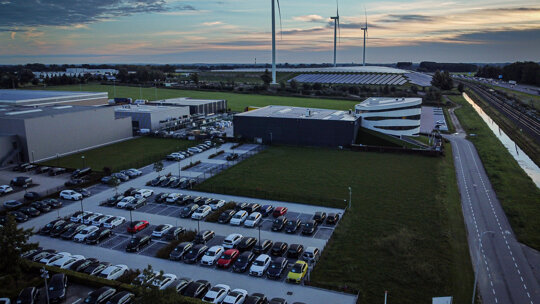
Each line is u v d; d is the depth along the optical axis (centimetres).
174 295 3089
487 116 17288
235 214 5684
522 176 7925
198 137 11606
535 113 16950
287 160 9138
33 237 5150
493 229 5378
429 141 10775
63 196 6575
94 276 4019
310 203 6331
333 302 3691
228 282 4069
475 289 3825
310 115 11200
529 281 4088
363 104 11931
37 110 10400
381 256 4534
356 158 9306
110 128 11019
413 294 3791
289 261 4506
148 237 5003
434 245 4809
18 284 3881
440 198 6456
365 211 5938
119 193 6812
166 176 7662
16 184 7156
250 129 11231
